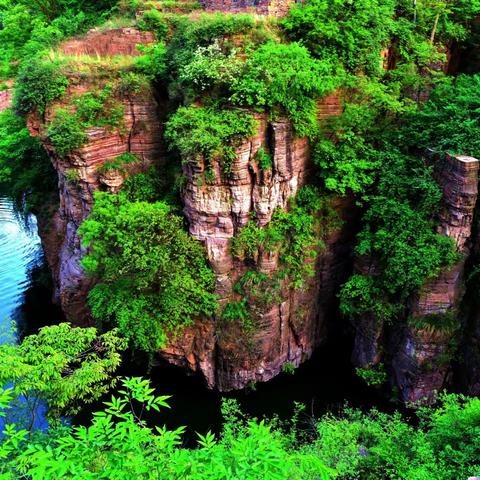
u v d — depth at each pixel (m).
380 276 24.62
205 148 21.53
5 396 10.73
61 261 29.06
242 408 24.59
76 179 25.58
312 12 23.88
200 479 7.90
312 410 22.72
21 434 10.49
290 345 26.53
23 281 35.81
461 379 24.31
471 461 14.71
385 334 25.41
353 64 24.83
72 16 37.41
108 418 9.15
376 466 16.19
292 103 22.14
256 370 25.23
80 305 27.94
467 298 24.06
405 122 25.36
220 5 27.80
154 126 26.33
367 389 25.83
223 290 24.14
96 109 25.25
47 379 14.72
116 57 27.19
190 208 23.27
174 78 25.34
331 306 28.30
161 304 23.80
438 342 23.14
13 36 40.94
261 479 7.73
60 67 25.47
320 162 24.23
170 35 29.86
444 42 29.77
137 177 26.05
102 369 16.20
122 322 23.22
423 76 28.64
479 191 22.45
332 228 26.06
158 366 26.81
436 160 23.08
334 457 16.36
